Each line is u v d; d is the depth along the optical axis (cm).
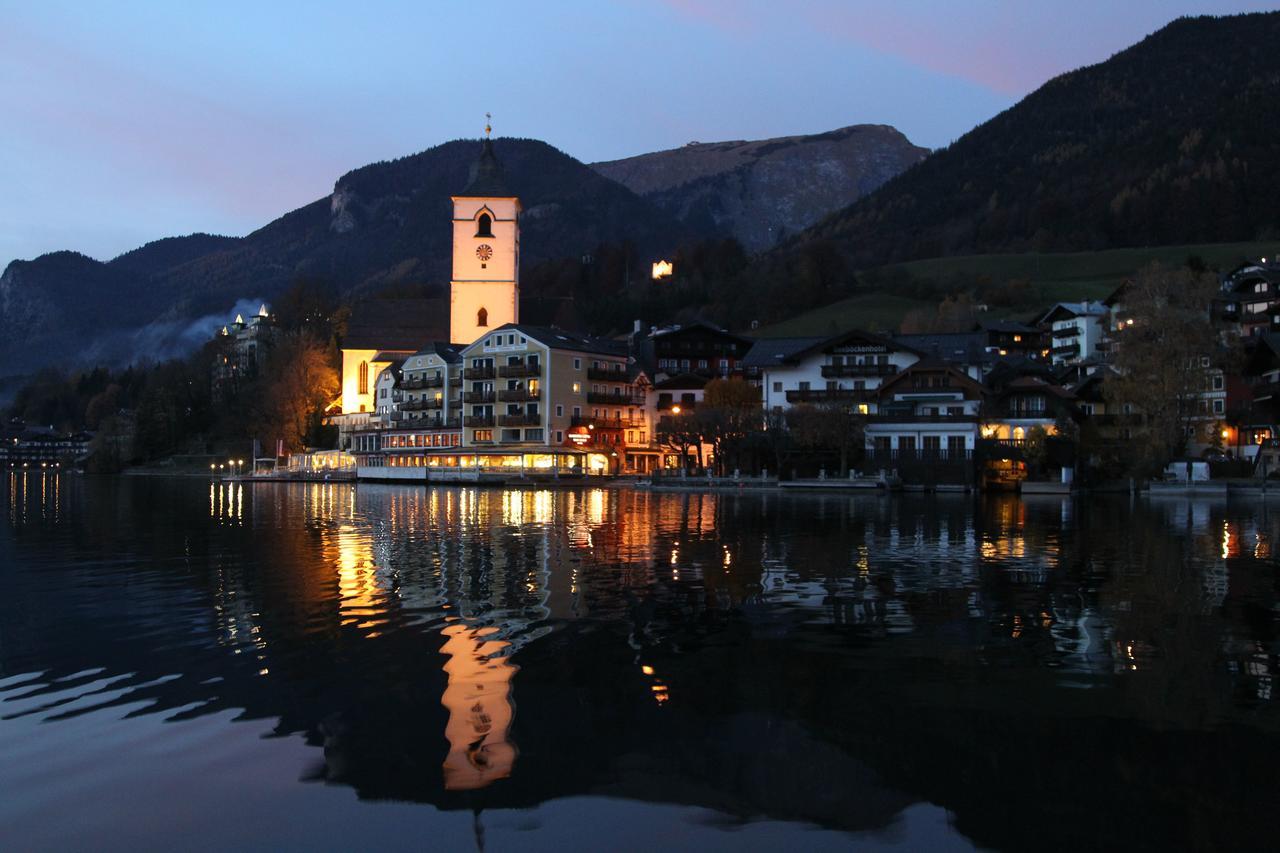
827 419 9325
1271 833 1120
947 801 1199
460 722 1472
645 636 2023
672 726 1452
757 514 5775
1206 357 8975
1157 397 8581
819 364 10775
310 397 16400
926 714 1505
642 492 9369
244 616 2242
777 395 10950
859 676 1716
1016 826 1140
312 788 1235
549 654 1869
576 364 12375
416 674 1723
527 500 7850
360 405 15562
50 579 2855
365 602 2423
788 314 19975
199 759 1328
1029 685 1658
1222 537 4200
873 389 10550
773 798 1209
